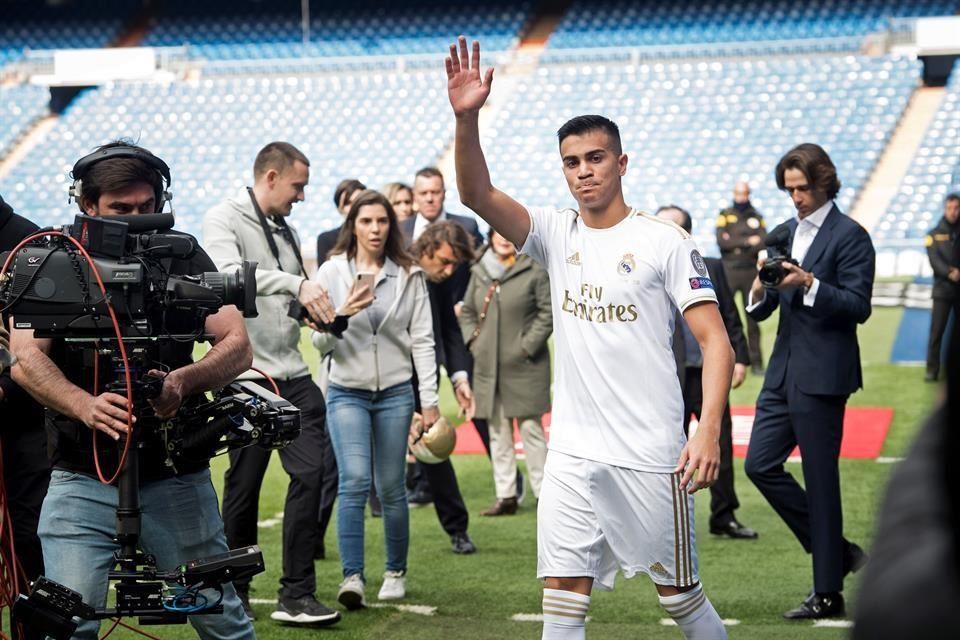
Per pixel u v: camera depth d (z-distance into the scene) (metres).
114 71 25.84
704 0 28.12
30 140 25.53
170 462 2.87
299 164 4.95
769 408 4.88
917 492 0.59
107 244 2.65
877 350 13.91
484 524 6.71
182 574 2.76
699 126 23.72
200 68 27.03
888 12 26.94
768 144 23.14
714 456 3.19
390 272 5.03
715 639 3.38
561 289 3.42
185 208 23.78
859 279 4.70
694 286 3.26
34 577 3.76
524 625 4.74
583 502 3.32
